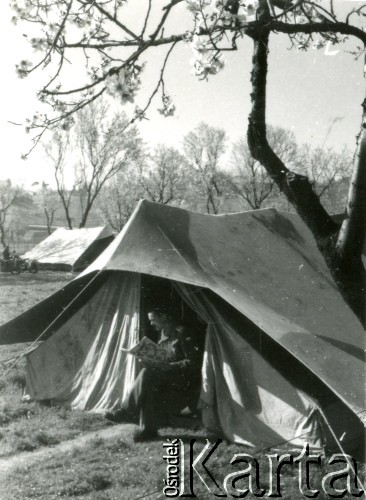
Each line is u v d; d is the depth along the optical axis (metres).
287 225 10.20
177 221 8.41
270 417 6.83
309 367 6.41
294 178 4.86
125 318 8.20
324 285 9.14
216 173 49.69
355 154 4.45
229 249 8.59
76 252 36.91
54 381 8.48
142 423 6.80
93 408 8.03
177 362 7.16
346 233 4.55
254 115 5.09
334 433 6.39
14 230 84.31
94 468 5.84
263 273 8.52
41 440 6.77
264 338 7.13
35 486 5.36
